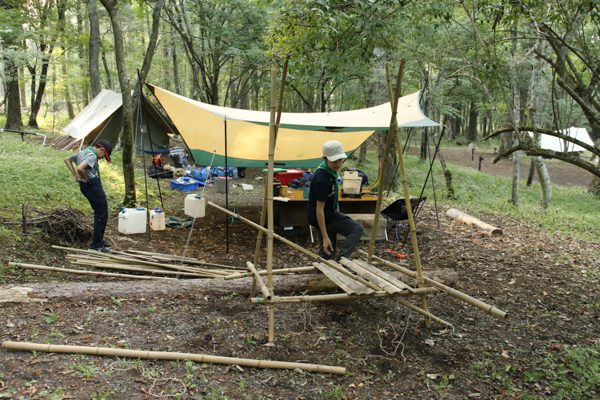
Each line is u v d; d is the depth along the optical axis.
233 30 16.59
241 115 6.45
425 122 6.11
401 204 7.12
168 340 3.43
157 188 10.50
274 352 3.40
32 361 2.92
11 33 16.19
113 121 13.77
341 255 4.57
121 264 5.31
